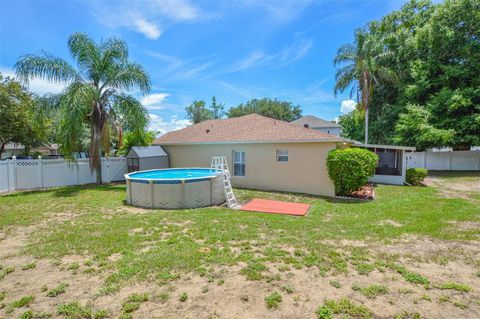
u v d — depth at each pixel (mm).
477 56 17438
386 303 3051
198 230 5875
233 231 5758
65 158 12523
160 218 6918
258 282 3533
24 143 21344
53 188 12602
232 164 13398
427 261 4191
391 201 9344
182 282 3547
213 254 4441
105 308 3000
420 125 17703
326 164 10664
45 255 4520
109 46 13156
